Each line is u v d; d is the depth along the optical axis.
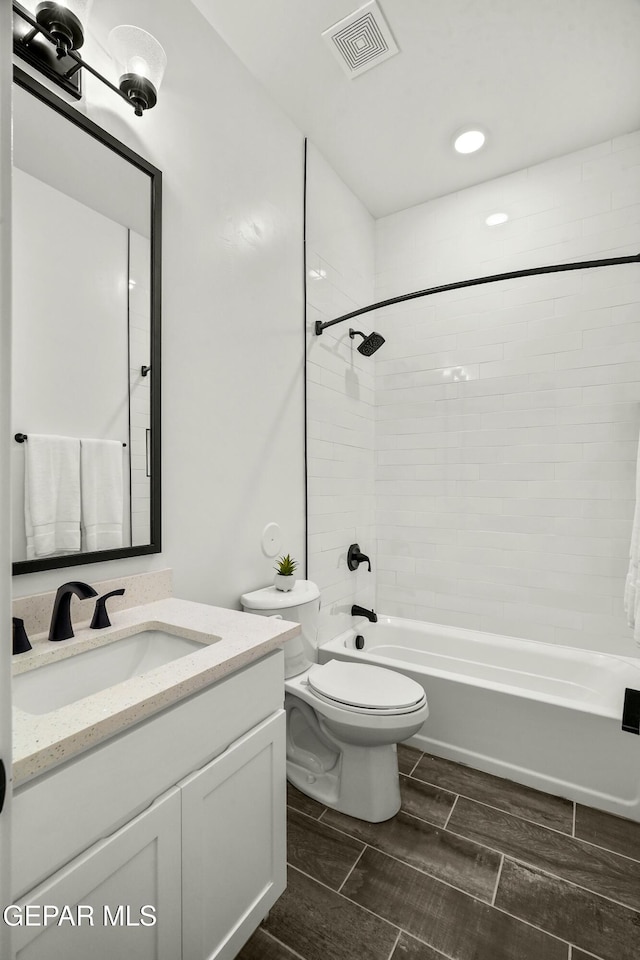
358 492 2.74
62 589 1.06
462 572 2.65
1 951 0.44
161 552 1.48
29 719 0.73
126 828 0.79
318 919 1.22
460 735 1.94
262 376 1.95
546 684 2.22
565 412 2.39
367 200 2.79
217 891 1.00
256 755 1.11
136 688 0.84
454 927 1.20
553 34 1.72
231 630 1.17
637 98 2.02
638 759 1.61
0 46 0.45
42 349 1.13
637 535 1.60
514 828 1.56
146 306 1.40
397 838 1.52
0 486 0.44
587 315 2.35
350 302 2.67
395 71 1.89
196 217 1.62
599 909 1.25
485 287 2.60
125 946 0.79
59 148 1.18
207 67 1.68
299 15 1.65
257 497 1.92
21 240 1.10
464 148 2.35
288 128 2.13
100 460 1.26
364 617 2.72
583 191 2.36
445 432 2.71
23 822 0.64
